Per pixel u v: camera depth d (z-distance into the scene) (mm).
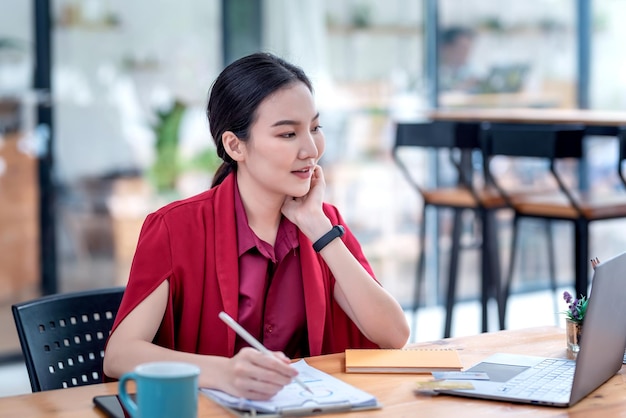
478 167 5883
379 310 2104
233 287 2047
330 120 5688
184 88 5219
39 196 4941
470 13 6156
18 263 4938
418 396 1702
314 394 1667
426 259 6113
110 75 5039
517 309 6074
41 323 2117
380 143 5879
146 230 2078
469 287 6262
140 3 5070
